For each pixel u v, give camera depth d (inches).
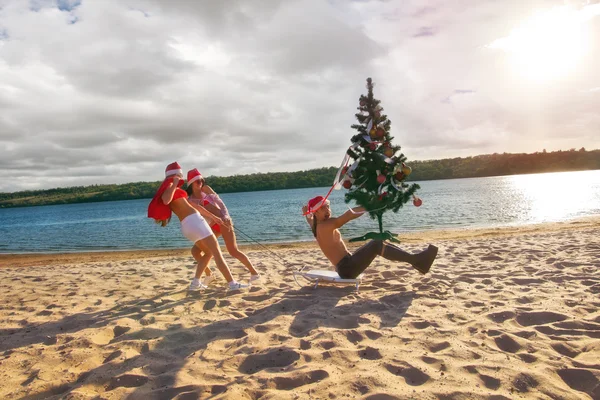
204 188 254.4
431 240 530.9
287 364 134.5
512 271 262.2
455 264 301.4
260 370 131.0
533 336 148.0
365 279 259.4
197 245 236.1
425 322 167.2
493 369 122.0
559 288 213.2
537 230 571.8
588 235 422.6
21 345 165.9
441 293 213.9
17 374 136.5
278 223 1101.7
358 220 975.0
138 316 198.1
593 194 1574.8
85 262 522.6
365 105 208.4
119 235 1032.2
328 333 156.9
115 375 128.9
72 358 145.9
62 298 251.4
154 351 148.1
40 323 196.4
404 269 285.6
